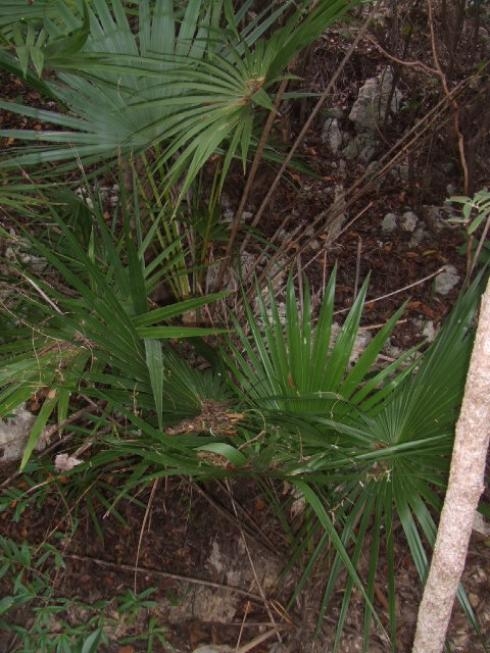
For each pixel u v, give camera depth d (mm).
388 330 1993
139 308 1929
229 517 2516
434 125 3445
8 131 2068
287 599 2414
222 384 2191
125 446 1976
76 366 1834
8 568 2416
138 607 2334
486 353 1225
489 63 3402
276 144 3229
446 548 1442
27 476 2602
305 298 2062
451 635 2301
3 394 1764
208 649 2297
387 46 3660
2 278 2457
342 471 2041
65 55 1778
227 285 2912
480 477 1342
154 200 2719
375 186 3689
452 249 3361
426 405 1956
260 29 2164
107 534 2541
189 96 1957
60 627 2312
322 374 2018
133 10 2252
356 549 1847
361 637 2312
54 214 1866
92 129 2121
